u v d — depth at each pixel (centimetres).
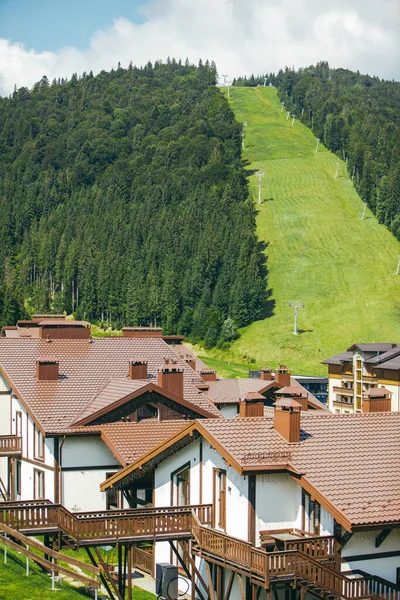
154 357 7588
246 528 4369
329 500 3981
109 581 4891
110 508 6194
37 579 4391
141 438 5934
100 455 6175
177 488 5191
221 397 8831
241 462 4272
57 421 6144
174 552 4928
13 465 6888
